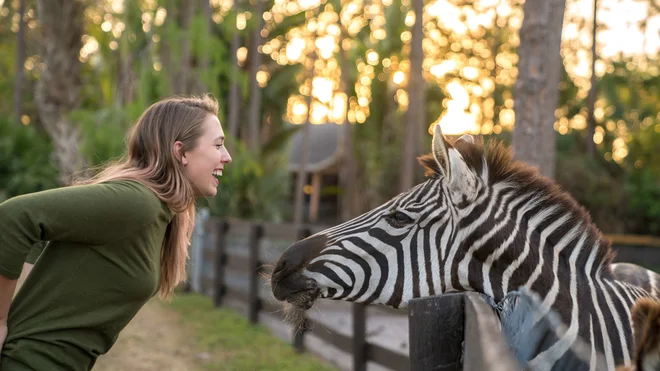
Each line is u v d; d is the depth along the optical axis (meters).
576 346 2.01
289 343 6.96
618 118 24.69
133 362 6.07
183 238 2.20
